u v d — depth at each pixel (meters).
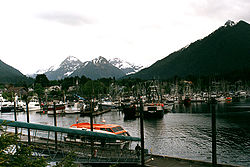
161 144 46.47
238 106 124.19
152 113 87.44
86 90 185.00
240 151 40.12
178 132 58.38
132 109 89.56
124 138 26.70
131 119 87.25
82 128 35.44
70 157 16.69
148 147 44.34
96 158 26.58
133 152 29.45
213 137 21.81
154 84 147.00
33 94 184.12
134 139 28.09
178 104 160.88
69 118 95.19
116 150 29.70
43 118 97.25
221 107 123.00
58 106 112.88
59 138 38.84
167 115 97.19
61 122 83.50
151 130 62.38
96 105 122.69
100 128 35.09
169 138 51.72
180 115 95.44
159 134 56.50
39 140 36.97
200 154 39.03
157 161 28.16
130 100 161.50
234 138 49.50
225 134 53.66
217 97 173.38
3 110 128.25
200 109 118.00
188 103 159.62
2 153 12.92
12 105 136.25
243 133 54.12
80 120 88.25
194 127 64.94
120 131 35.81
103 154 29.12
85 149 28.66
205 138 50.62
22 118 98.44
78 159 25.70
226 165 25.31
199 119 81.12
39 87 192.88
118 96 163.38
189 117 87.56
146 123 76.19
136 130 63.38
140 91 165.00
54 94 193.50
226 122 70.94
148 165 26.36
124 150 29.77
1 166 12.27
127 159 27.22
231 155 38.09
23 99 163.38
